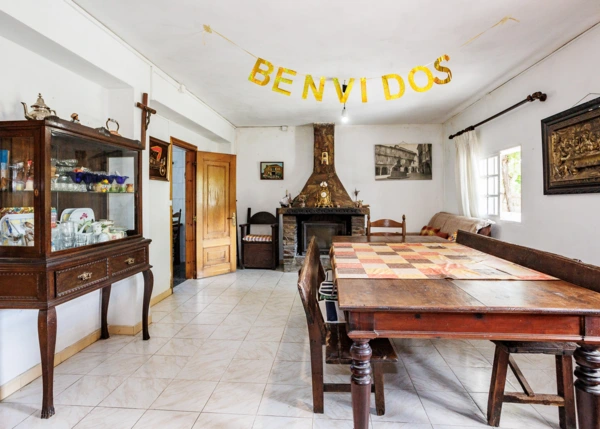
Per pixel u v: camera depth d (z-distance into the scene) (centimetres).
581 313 115
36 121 166
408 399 181
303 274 158
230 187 491
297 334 269
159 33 243
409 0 203
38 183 166
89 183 220
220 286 418
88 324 252
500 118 367
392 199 548
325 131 532
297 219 532
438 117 500
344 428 158
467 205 441
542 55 286
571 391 153
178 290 399
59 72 224
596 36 236
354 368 133
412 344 251
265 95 390
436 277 164
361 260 206
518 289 141
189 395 185
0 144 170
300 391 189
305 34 246
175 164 555
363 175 550
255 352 237
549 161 284
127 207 253
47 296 165
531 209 314
